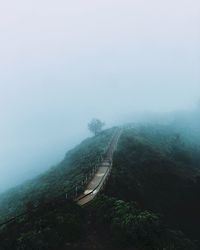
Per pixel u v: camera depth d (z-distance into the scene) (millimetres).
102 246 24578
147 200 39312
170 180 51281
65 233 25000
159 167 54594
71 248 23906
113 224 26406
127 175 42875
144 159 56406
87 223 27875
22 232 24828
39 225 25391
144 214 28219
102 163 50688
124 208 28547
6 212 43938
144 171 50594
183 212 44656
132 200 36375
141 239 25031
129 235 25016
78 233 25672
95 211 29656
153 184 47312
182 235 29984
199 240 38000
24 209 37938
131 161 52875
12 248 22578
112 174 41062
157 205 40188
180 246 26578
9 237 24062
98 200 31375
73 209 28859
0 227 27516
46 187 49594
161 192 46031
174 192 48469
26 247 22359
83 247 24234
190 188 50906
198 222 43250
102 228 27031
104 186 36406
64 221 26219
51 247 23219
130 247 24281
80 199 32938
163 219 35312
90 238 25562
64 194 34688
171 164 59656
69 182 43469
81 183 39000
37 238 23203
